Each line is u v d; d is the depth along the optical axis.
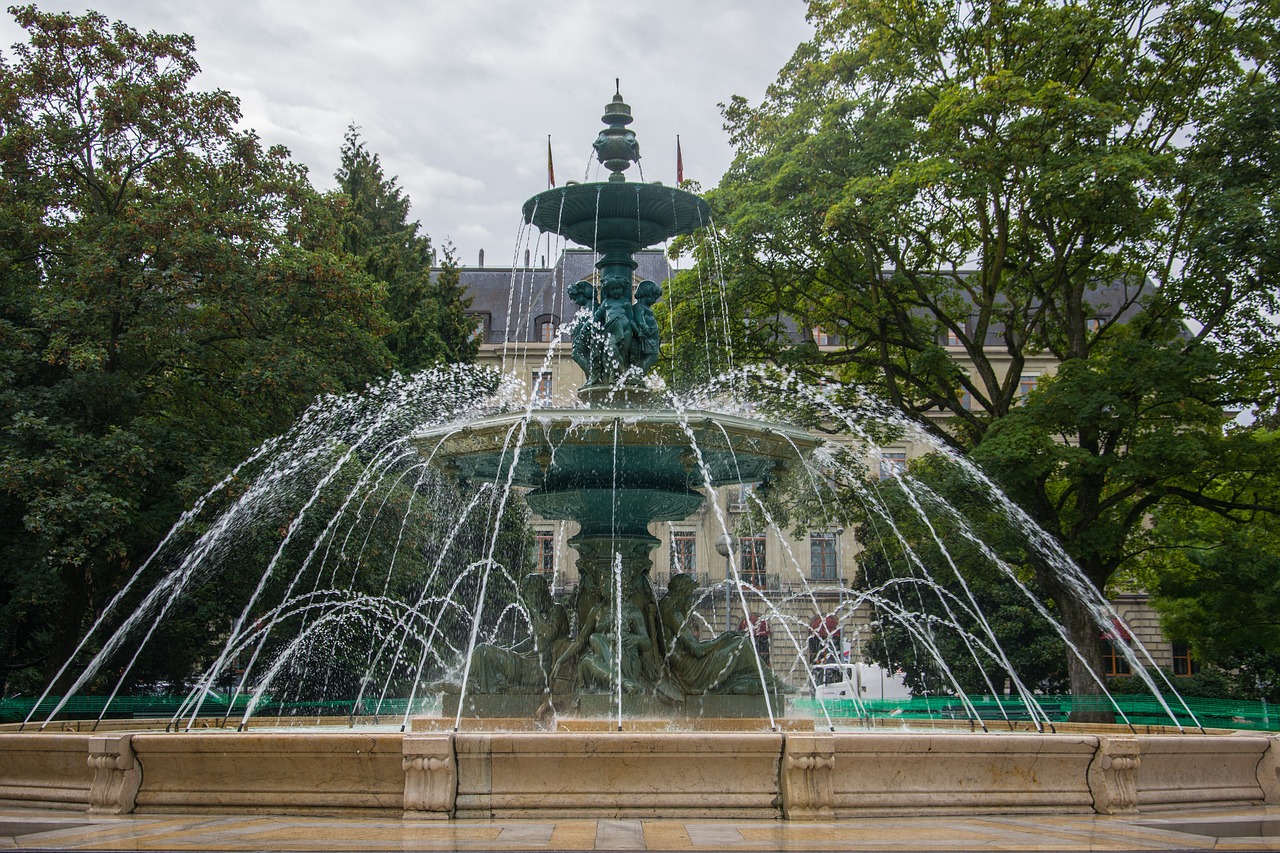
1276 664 30.48
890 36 21.52
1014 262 22.28
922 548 24.98
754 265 21.98
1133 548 22.19
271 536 19.72
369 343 21.09
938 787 6.50
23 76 19.39
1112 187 18.12
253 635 21.61
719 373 22.75
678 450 9.53
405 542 21.17
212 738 6.47
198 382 20.77
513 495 20.41
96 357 16.94
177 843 5.18
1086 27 19.34
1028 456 18.39
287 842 5.18
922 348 22.50
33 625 22.22
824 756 6.18
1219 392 19.45
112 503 16.30
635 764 6.21
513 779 6.19
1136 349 18.55
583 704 9.55
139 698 18.42
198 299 19.69
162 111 19.47
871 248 21.27
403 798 6.17
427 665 23.73
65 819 6.27
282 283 19.39
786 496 22.45
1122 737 6.83
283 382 18.77
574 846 5.06
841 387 22.36
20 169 19.27
